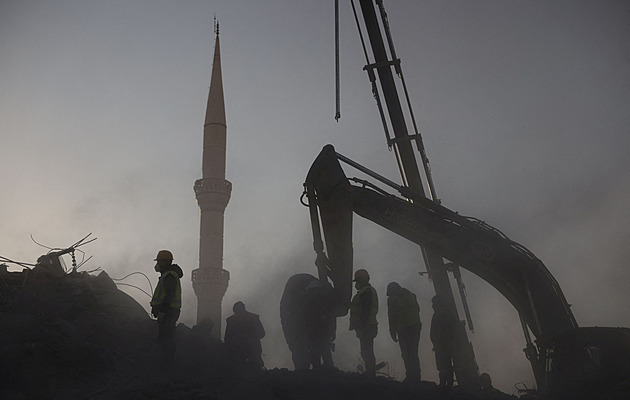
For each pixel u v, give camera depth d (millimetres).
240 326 11117
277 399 8461
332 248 12266
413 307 10945
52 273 13117
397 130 16078
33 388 8031
